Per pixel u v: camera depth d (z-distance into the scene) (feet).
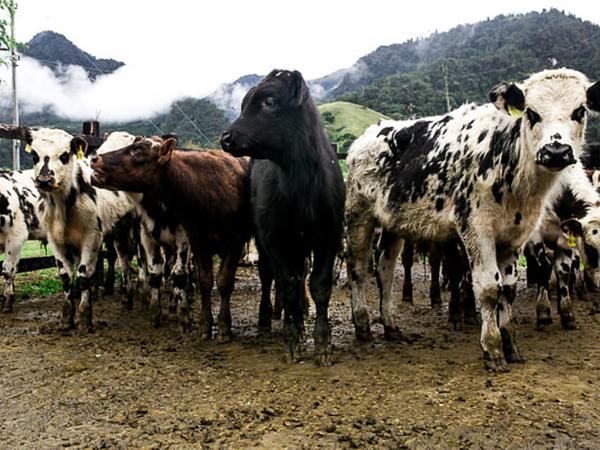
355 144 21.18
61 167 20.62
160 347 19.43
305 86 16.58
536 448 10.88
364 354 18.01
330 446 11.24
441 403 13.16
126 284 26.30
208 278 20.33
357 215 20.51
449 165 16.81
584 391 13.70
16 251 26.35
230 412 13.05
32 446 11.59
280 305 24.47
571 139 13.84
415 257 42.06
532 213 15.65
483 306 15.76
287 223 17.01
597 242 21.80
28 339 20.61
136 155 19.08
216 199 19.97
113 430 12.30
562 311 21.15
